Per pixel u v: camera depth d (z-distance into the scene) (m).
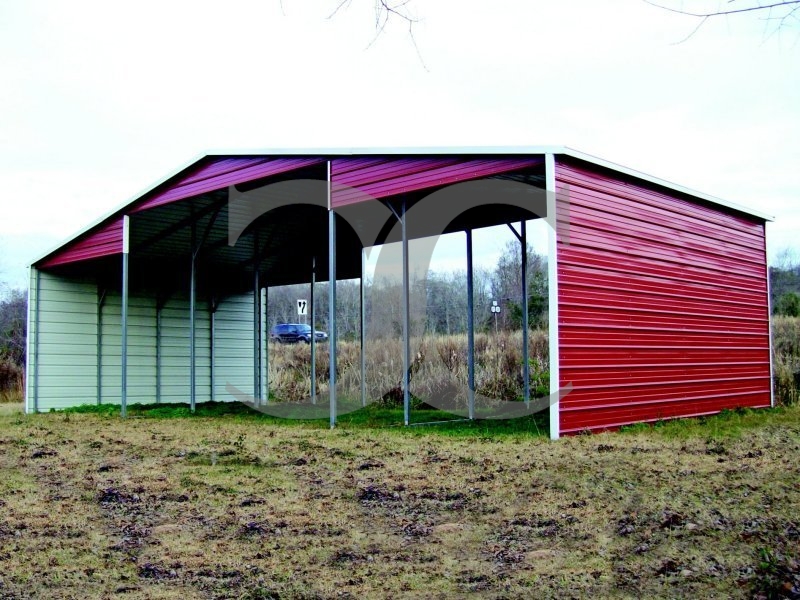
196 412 12.41
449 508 5.12
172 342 15.27
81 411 12.73
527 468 6.13
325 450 7.38
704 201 10.76
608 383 8.33
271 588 3.81
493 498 5.30
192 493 5.76
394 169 8.66
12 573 4.08
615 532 4.43
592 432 8.01
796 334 16.94
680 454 6.59
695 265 10.41
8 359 21.64
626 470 5.89
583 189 8.12
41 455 7.58
